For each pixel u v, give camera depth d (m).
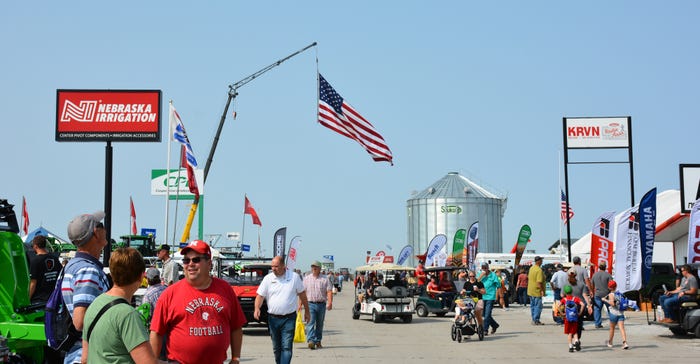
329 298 17.84
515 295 38.28
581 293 22.47
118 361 4.97
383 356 15.68
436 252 42.34
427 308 29.02
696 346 17.47
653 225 22.16
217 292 6.18
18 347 8.87
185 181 42.50
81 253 6.47
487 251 74.62
